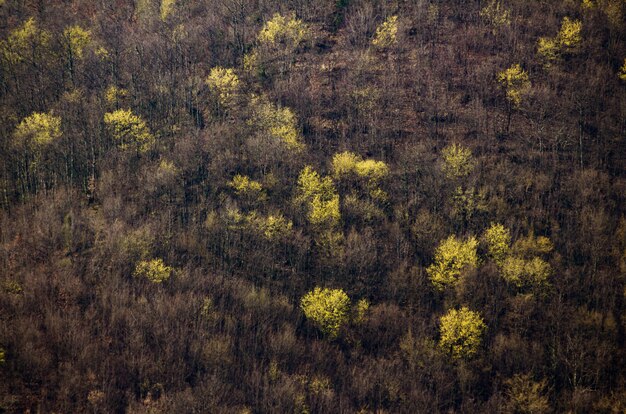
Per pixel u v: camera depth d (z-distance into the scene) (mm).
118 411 66812
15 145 95875
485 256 89938
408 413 71750
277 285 87625
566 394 74375
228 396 69500
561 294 84812
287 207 96688
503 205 97688
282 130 108375
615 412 71875
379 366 76812
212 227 91562
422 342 79438
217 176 100875
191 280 83062
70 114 106312
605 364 76438
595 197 100438
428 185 101438
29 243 83250
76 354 70500
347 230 94312
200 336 75312
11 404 64875
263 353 76500
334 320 80562
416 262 91562
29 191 94500
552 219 96688
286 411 68625
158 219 91812
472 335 77438
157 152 104188
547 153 110625
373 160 106000
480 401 74312
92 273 80875
